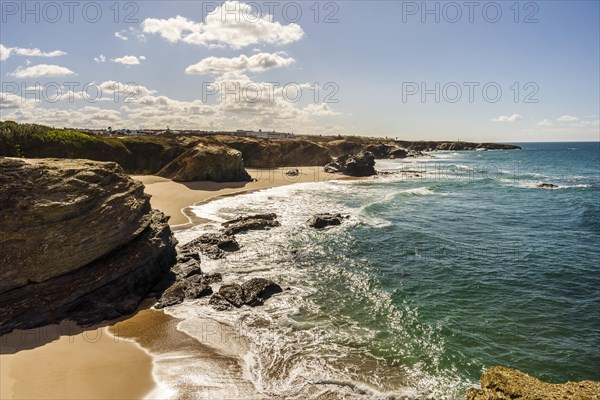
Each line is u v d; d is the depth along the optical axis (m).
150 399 10.63
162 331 14.76
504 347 14.27
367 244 27.48
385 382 12.03
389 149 133.50
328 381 11.93
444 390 11.75
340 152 121.25
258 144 85.00
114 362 12.34
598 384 8.96
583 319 16.45
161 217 22.75
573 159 128.88
